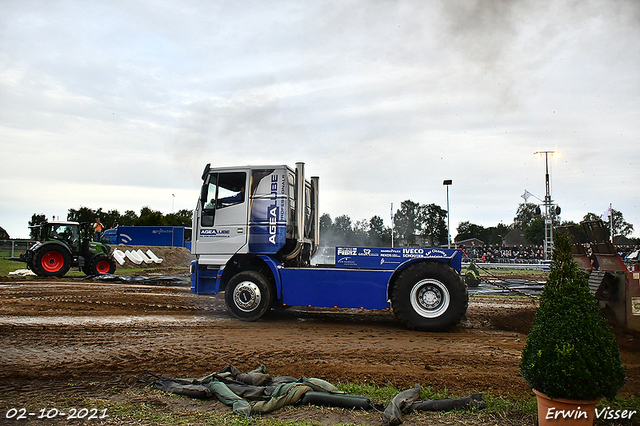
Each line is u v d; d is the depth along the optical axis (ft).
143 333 26.32
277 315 34.09
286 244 32.35
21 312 32.68
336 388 16.22
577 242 30.86
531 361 12.50
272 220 31.35
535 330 12.75
